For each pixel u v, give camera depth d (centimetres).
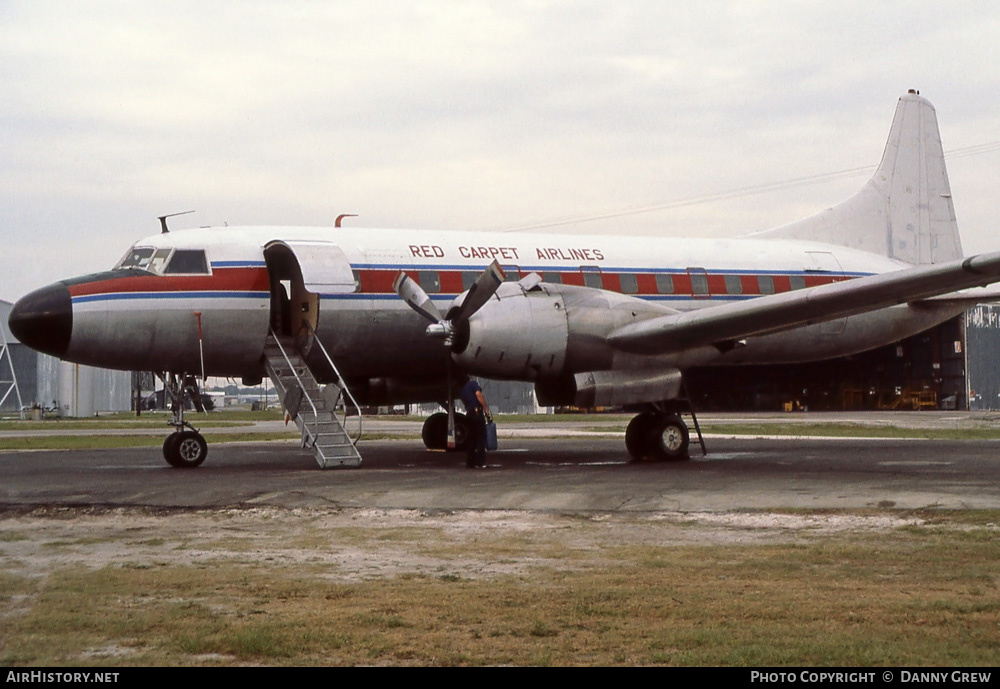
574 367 1758
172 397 1892
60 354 1791
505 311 1708
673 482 1436
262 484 1453
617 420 4819
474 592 760
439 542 984
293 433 3578
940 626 662
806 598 735
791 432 2980
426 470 1698
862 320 2275
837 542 959
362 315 1917
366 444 2633
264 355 1923
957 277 1517
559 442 2670
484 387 6019
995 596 738
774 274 2305
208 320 1847
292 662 596
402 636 646
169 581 801
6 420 5912
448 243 2038
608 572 830
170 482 1496
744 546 945
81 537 1023
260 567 859
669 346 1781
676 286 2188
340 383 1855
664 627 666
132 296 1797
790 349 2233
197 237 1902
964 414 4253
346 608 714
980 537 972
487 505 1226
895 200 2594
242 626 666
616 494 1299
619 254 2172
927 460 1803
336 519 1137
